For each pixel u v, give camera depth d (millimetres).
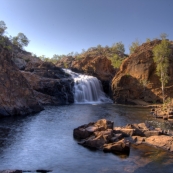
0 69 38406
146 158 18906
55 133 27188
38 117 37812
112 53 172750
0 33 90188
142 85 68688
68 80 71125
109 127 25281
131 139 23328
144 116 42125
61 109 49844
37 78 65812
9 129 28359
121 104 65938
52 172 16203
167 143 21578
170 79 66562
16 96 40219
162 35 77062
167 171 16500
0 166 16828
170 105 47750
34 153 19938
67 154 19844
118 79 71438
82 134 24891
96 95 77062
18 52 129500
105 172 16297
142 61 70500
